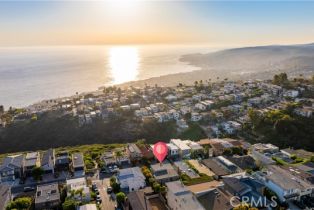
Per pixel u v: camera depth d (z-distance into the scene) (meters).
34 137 113.50
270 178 58.81
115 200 56.56
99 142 108.75
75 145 107.19
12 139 112.31
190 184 58.28
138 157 75.62
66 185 60.47
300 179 59.34
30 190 62.03
